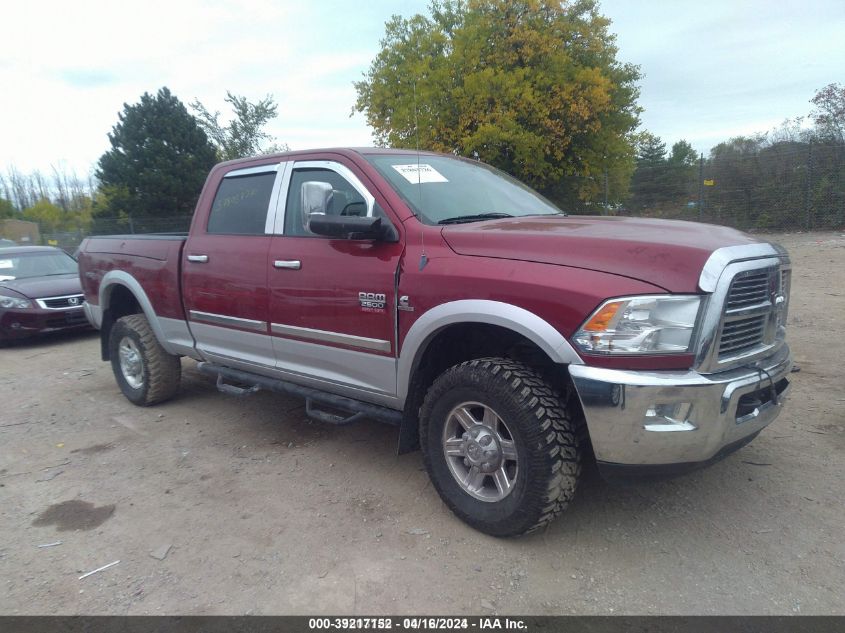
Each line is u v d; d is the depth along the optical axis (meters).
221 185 4.61
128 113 35.53
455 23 22.62
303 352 3.89
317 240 3.75
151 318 5.11
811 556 2.85
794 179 18.88
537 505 2.83
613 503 3.40
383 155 3.85
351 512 3.43
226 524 3.35
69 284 9.18
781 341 3.18
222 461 4.22
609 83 20.75
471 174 4.19
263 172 4.29
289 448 4.41
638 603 2.58
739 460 3.84
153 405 5.50
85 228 30.58
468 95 19.56
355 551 3.04
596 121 20.77
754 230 19.42
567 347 2.67
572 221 3.38
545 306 2.72
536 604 2.60
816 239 16.41
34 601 2.74
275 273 3.95
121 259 5.36
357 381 3.65
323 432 4.71
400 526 3.26
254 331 4.20
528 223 3.31
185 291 4.71
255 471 4.04
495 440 3.00
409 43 20.66
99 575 2.92
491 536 3.10
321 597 2.69
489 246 3.02
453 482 3.21
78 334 9.66
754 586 2.66
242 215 4.36
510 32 20.44
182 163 35.78
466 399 3.05
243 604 2.67
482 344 3.44
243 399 5.64
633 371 2.59
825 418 4.40
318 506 3.52
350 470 3.99
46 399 5.95
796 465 3.74
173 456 4.34
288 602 2.67
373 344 3.44
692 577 2.74
